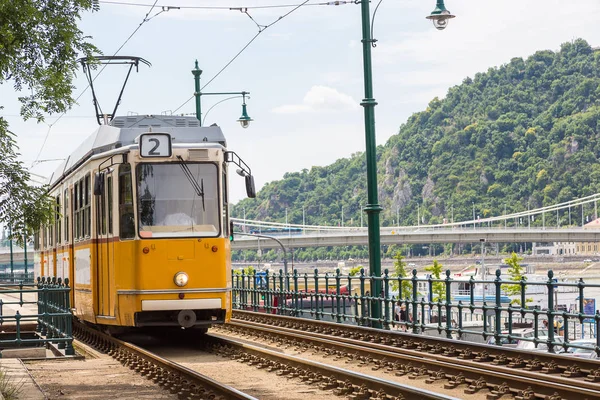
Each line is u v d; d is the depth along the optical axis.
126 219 18.50
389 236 169.25
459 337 18.28
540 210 190.38
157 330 23.84
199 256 18.39
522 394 11.76
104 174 18.73
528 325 31.88
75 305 22.69
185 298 18.27
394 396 11.83
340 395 12.64
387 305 21.58
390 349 17.50
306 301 31.62
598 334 14.16
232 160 18.86
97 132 21.06
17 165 17.56
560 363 13.91
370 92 23.00
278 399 12.41
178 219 18.45
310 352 18.66
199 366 16.61
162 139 18.48
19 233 17.73
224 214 18.77
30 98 17.28
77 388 13.78
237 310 30.72
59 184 26.66
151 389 13.71
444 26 23.09
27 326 25.30
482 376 12.96
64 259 24.86
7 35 15.45
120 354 18.00
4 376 13.55
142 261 18.19
